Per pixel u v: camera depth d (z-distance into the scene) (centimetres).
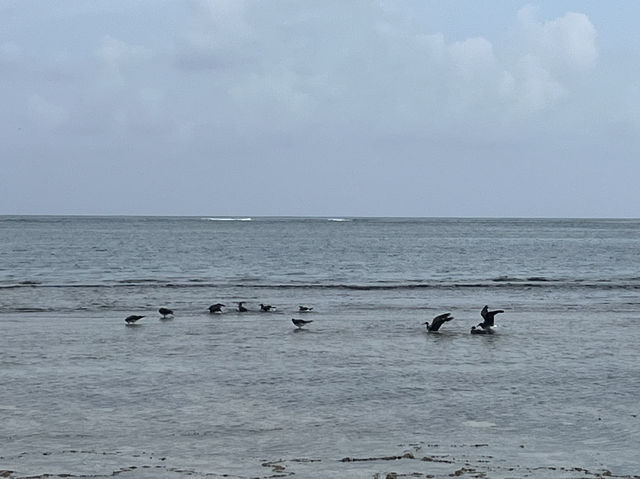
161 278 5341
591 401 1748
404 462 1296
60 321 3083
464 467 1268
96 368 2102
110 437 1447
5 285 4659
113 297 4016
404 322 3105
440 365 2175
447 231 19788
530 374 2048
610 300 4053
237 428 1517
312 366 2152
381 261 7500
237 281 5147
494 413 1642
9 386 1866
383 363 2202
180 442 1418
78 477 1205
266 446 1397
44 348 2420
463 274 5981
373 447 1392
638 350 2442
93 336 2684
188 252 8775
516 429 1521
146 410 1652
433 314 3388
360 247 10425
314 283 5009
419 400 1755
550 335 2758
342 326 2980
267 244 11100
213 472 1235
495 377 2008
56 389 1838
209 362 2206
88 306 3622
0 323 3008
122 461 1295
